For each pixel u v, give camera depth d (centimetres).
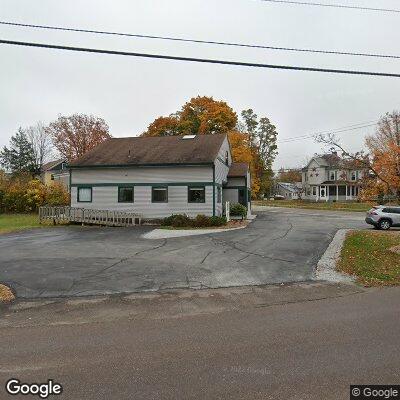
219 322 712
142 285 1013
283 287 999
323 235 1970
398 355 534
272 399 417
